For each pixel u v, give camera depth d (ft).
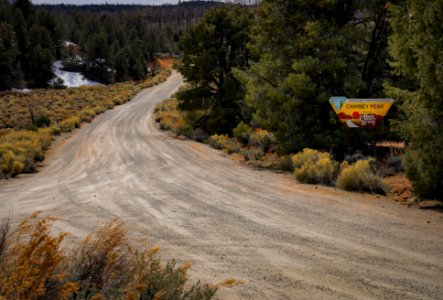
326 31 49.57
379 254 17.83
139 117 159.12
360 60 52.29
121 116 163.43
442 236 20.34
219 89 107.04
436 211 25.49
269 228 22.44
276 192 33.37
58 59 427.74
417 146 28.45
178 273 11.02
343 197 30.71
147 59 508.94
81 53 462.19
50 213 27.09
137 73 428.56
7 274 8.86
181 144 82.79
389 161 40.22
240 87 98.94
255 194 32.76
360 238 20.24
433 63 26.53
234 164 54.49
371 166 38.04
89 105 204.95
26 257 9.00
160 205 29.19
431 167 26.99
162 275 10.75
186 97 106.93
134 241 19.98
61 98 234.17
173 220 24.59
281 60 54.70
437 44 26.35
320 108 51.72
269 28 55.36
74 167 56.13
